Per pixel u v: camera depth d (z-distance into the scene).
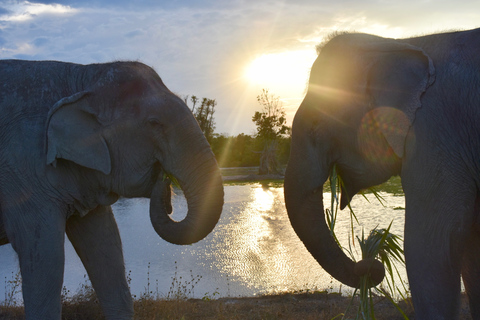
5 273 11.52
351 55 3.95
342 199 4.35
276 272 11.63
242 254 14.08
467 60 3.61
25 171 4.36
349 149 4.08
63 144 4.37
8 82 4.51
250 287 10.25
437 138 3.56
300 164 4.21
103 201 4.72
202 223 4.53
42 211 4.39
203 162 4.55
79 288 9.53
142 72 4.70
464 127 3.54
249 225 20.11
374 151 3.96
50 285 4.34
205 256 14.07
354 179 4.19
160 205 4.64
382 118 3.70
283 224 20.14
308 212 4.29
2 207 4.44
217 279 11.20
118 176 4.60
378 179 4.09
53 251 4.37
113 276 5.00
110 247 5.03
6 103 4.43
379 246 4.18
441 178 3.53
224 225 20.31
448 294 3.47
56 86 4.57
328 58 4.06
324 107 4.06
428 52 3.76
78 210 4.67
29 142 4.38
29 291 4.32
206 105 80.62
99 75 4.66
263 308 7.19
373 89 3.80
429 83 3.61
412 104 3.61
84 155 4.42
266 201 31.06
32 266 4.32
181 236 4.57
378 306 6.80
